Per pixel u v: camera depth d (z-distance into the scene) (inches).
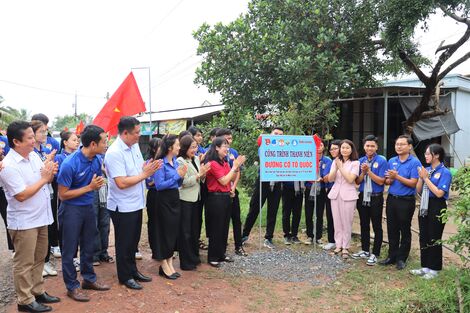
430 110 465.4
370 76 423.2
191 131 260.2
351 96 540.1
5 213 198.8
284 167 237.3
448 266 223.8
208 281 192.5
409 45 407.5
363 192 233.3
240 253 235.0
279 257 232.4
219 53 367.2
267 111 393.1
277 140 235.8
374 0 368.2
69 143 206.1
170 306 162.1
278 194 255.3
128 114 258.2
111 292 171.2
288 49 360.5
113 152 168.4
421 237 206.1
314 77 346.9
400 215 214.8
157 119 790.5
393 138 591.8
